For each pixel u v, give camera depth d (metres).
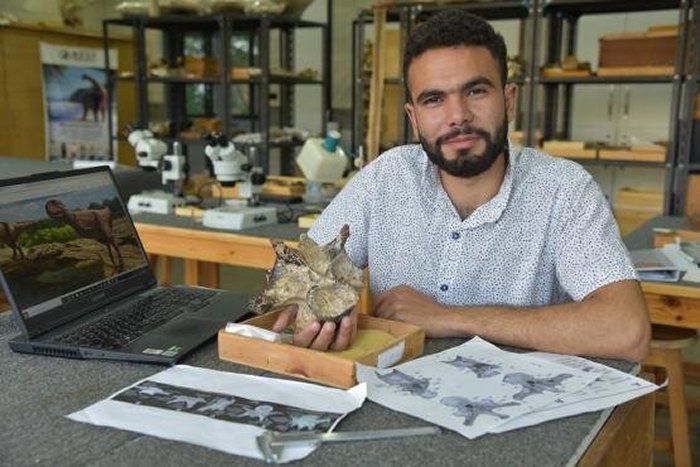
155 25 5.15
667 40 3.55
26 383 0.93
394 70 4.28
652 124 4.42
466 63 1.20
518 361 1.01
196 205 2.73
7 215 1.06
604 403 0.87
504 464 0.72
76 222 1.20
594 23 4.46
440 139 1.25
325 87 5.11
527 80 3.88
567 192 1.32
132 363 1.00
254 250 2.33
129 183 3.02
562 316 1.10
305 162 2.69
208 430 0.78
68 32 5.32
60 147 5.42
